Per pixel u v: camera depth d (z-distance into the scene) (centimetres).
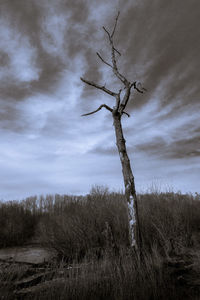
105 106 446
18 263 398
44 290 297
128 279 308
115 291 297
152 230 489
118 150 420
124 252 389
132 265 339
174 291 301
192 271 340
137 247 360
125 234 472
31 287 310
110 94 463
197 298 282
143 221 509
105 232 453
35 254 488
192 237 476
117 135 425
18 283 309
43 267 391
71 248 451
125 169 402
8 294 284
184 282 320
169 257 382
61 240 475
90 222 521
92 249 436
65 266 386
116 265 345
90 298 288
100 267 353
